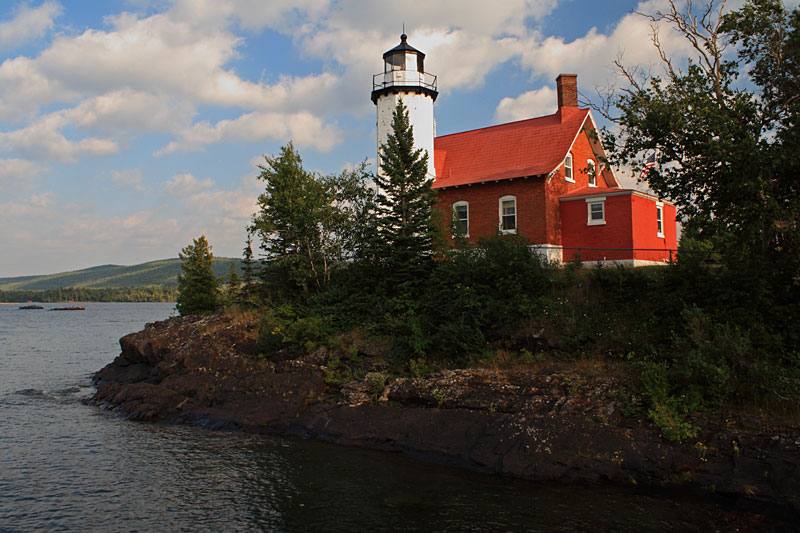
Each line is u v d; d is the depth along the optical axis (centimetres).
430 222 2311
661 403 1334
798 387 1254
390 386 1712
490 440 1338
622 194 2539
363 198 2880
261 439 1608
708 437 1210
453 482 1230
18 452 1513
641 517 1031
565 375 1559
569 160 2861
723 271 1716
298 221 2605
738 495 1068
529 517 1044
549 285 2036
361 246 2588
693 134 1561
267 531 1008
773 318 1530
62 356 3903
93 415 1953
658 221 2802
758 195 1475
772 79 1666
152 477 1305
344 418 1619
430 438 1427
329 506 1116
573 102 3055
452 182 2938
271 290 2870
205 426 1766
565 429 1292
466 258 2162
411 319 2089
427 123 3189
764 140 1472
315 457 1428
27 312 15938
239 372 2044
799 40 1543
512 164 2886
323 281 2725
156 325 2911
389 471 1311
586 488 1170
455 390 1595
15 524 1055
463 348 1895
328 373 1894
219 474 1317
